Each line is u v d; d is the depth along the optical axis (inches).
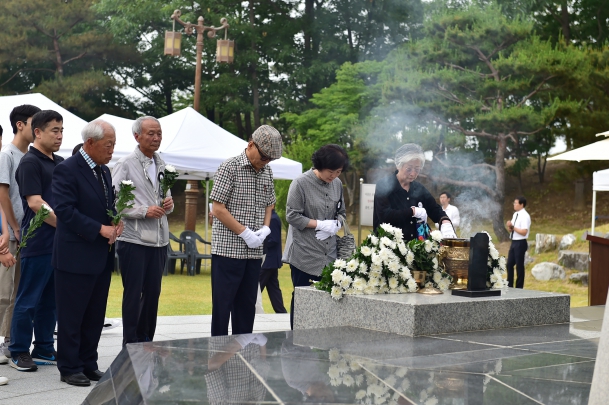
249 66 1261.1
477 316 161.2
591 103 862.5
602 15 1054.4
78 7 1175.6
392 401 99.7
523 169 1052.5
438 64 814.5
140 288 198.4
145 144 205.2
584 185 1060.5
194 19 1223.5
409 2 1109.7
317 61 1170.0
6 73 1246.9
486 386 110.0
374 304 158.2
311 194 203.5
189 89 1392.7
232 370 115.0
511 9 903.1
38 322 202.1
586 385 111.9
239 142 430.6
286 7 1266.0
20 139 206.2
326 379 110.5
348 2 1166.3
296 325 177.5
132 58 1246.9
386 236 172.9
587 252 584.4
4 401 158.7
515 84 762.8
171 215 1254.9
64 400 160.6
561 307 177.9
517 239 474.0
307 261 202.5
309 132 979.3
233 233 185.3
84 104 1152.8
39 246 190.2
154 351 129.2
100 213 180.9
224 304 184.5
